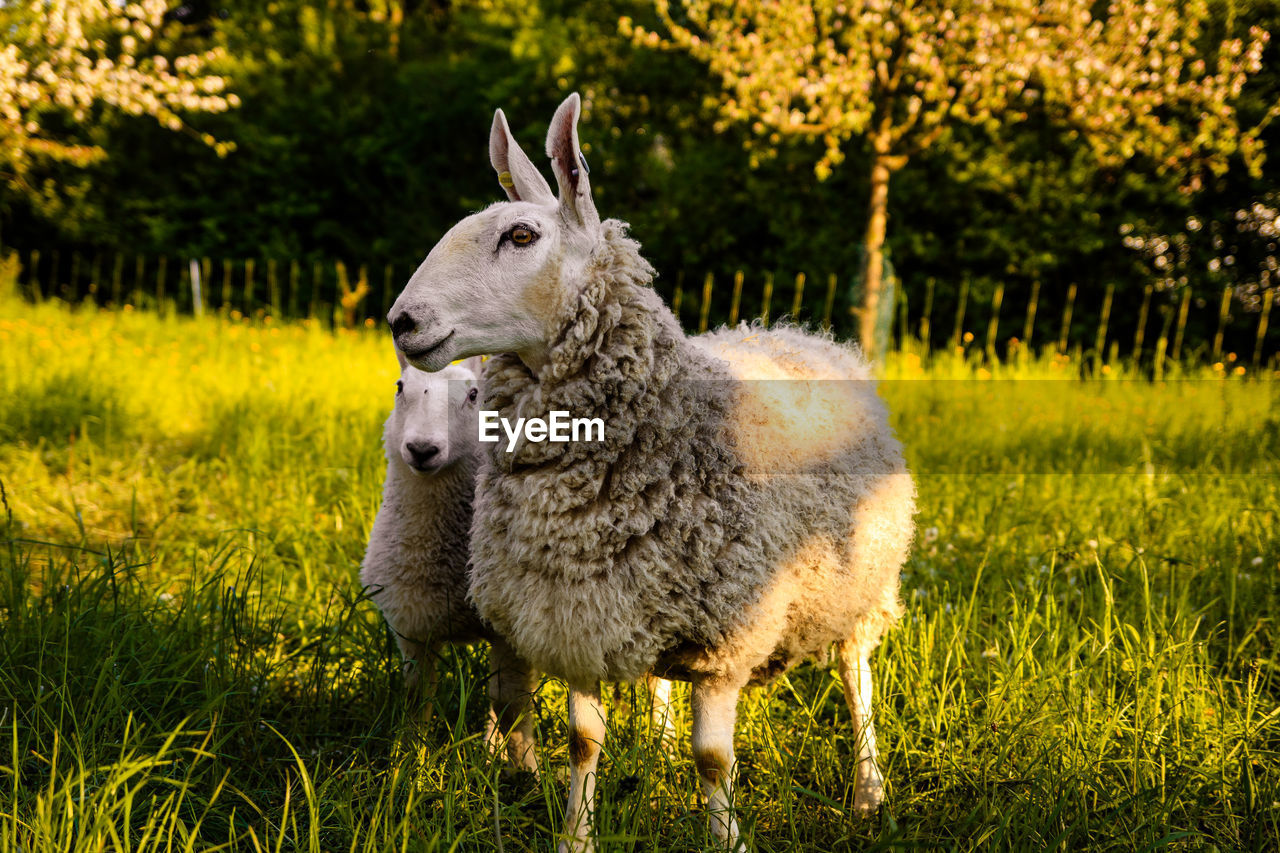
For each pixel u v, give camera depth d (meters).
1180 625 3.68
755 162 10.52
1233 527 5.04
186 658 3.28
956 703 3.41
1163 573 4.51
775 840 2.84
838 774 3.25
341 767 3.00
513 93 14.45
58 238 15.71
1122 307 13.28
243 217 15.20
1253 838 2.69
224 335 11.12
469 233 2.53
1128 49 9.18
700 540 2.50
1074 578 4.38
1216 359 12.09
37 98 11.59
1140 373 11.62
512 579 2.59
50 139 15.02
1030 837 2.62
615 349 2.52
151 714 3.09
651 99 12.87
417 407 3.12
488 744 3.04
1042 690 3.28
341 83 16.05
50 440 6.84
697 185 13.32
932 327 13.52
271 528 5.11
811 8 9.39
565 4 14.56
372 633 3.67
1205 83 9.38
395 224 14.86
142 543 5.11
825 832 2.91
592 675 2.57
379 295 15.03
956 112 9.37
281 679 3.60
